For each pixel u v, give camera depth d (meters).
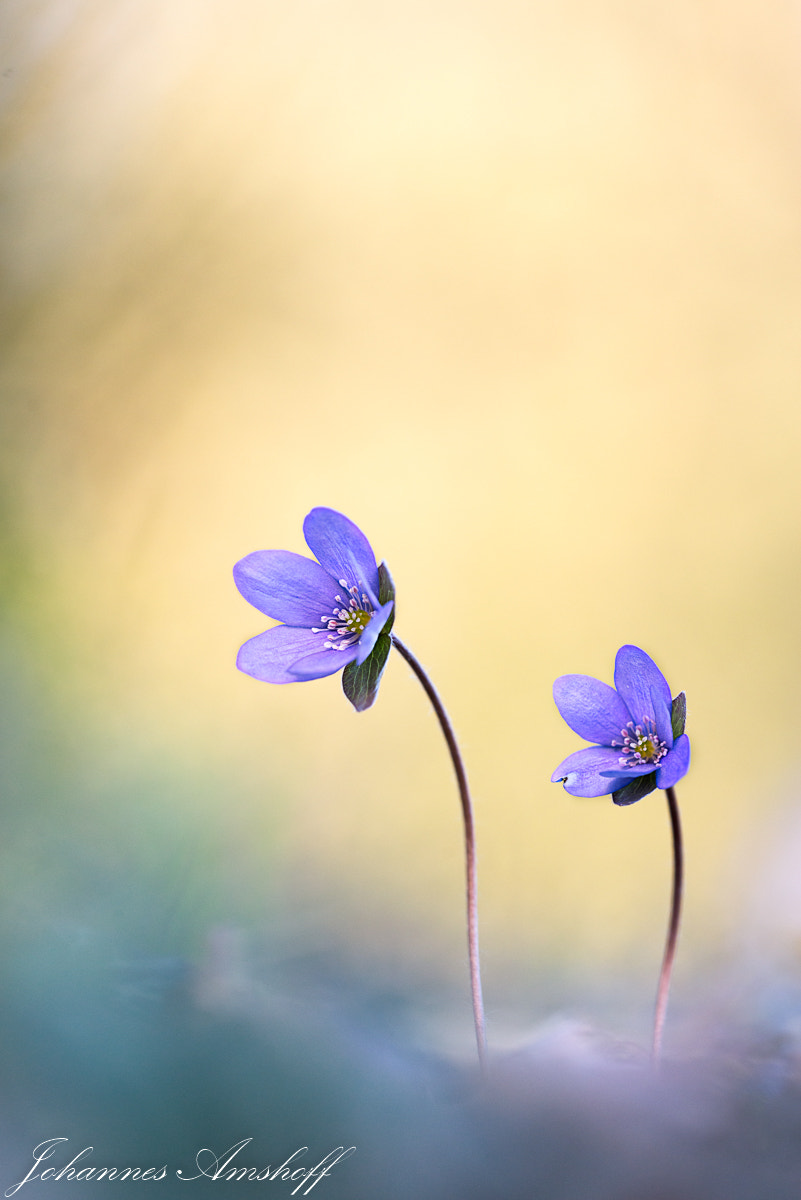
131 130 0.77
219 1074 0.49
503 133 1.22
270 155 0.96
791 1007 0.57
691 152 1.25
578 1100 0.51
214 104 0.87
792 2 1.22
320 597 0.54
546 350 1.20
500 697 0.94
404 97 1.16
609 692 0.53
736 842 0.78
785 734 0.93
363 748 0.77
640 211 1.26
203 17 0.85
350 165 1.09
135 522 0.74
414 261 1.16
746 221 1.25
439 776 0.80
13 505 0.65
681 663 1.01
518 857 0.73
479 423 1.15
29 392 0.69
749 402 1.20
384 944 0.60
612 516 1.12
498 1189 0.49
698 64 1.24
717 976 0.62
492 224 1.19
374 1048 0.51
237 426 0.94
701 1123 0.51
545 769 0.85
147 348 0.79
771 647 1.03
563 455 1.15
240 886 0.57
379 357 1.12
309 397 1.04
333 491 1.04
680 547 1.10
